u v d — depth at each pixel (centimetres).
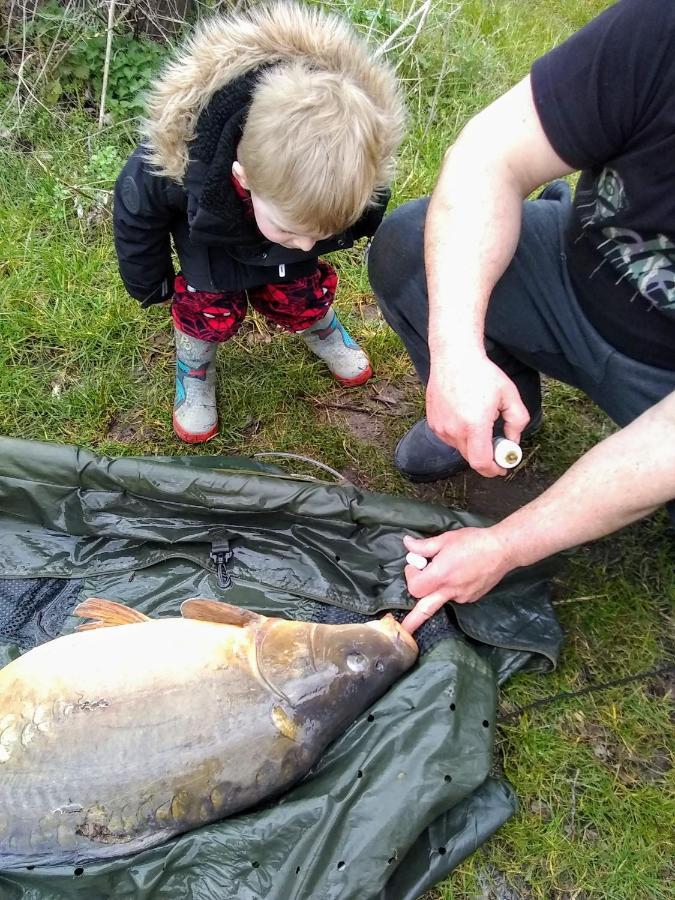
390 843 144
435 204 161
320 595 190
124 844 145
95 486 192
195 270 192
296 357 252
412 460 221
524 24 458
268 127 145
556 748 179
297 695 155
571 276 177
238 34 152
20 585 190
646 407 179
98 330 247
